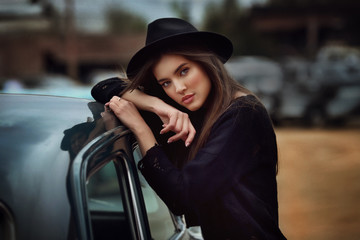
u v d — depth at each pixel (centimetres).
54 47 2739
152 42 152
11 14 2161
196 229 195
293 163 834
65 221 108
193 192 140
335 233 490
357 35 2442
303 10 2061
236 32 3111
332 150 954
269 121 153
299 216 545
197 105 158
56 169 113
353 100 1280
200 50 155
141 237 140
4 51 2658
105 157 127
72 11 2706
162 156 149
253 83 1283
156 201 169
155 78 168
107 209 129
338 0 2009
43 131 122
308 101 1288
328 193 638
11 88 1420
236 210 142
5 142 117
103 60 3184
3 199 107
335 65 1320
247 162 144
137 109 163
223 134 145
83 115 138
